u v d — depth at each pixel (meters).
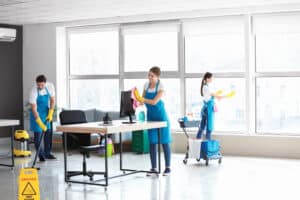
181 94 10.33
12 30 10.77
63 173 7.77
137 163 8.70
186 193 6.26
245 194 6.18
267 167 8.09
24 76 11.99
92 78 11.39
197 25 10.05
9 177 7.50
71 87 11.77
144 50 10.76
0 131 11.68
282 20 9.34
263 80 9.61
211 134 9.26
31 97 8.69
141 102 7.26
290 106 9.43
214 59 10.06
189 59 10.29
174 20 10.28
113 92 11.23
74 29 11.51
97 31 11.20
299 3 9.02
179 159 9.08
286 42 9.45
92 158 9.32
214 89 10.00
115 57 11.16
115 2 8.85
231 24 9.71
